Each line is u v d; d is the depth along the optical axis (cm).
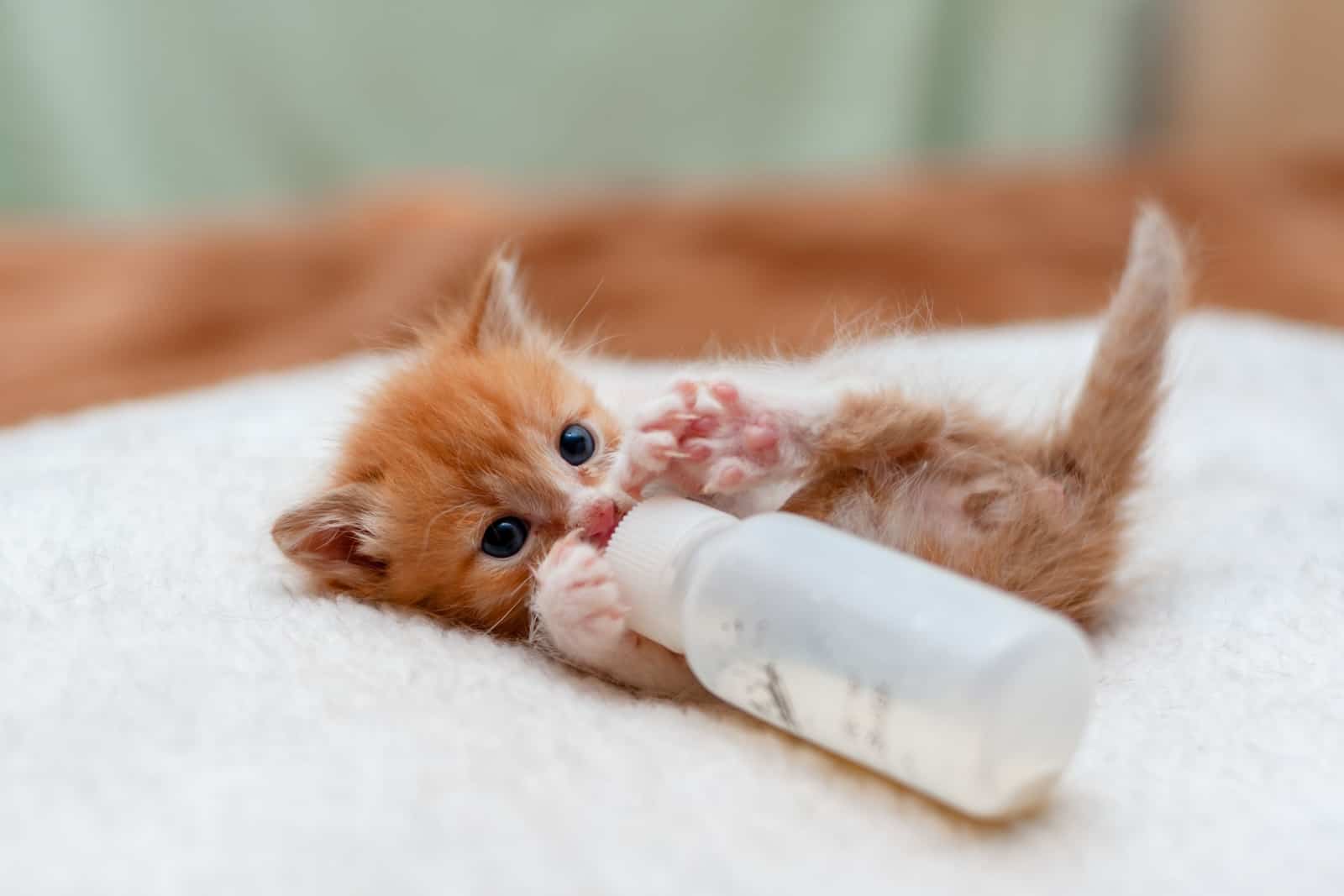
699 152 137
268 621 50
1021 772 43
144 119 130
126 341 97
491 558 54
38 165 128
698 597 47
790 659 45
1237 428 70
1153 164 121
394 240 104
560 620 50
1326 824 43
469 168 135
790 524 48
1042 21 137
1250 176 117
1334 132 134
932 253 106
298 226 110
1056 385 62
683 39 135
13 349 96
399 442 56
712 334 81
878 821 43
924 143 139
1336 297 101
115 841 41
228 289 101
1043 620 43
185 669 46
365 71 132
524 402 56
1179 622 53
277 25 130
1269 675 49
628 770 44
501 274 61
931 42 137
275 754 43
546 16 133
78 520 56
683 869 41
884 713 44
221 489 60
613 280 100
